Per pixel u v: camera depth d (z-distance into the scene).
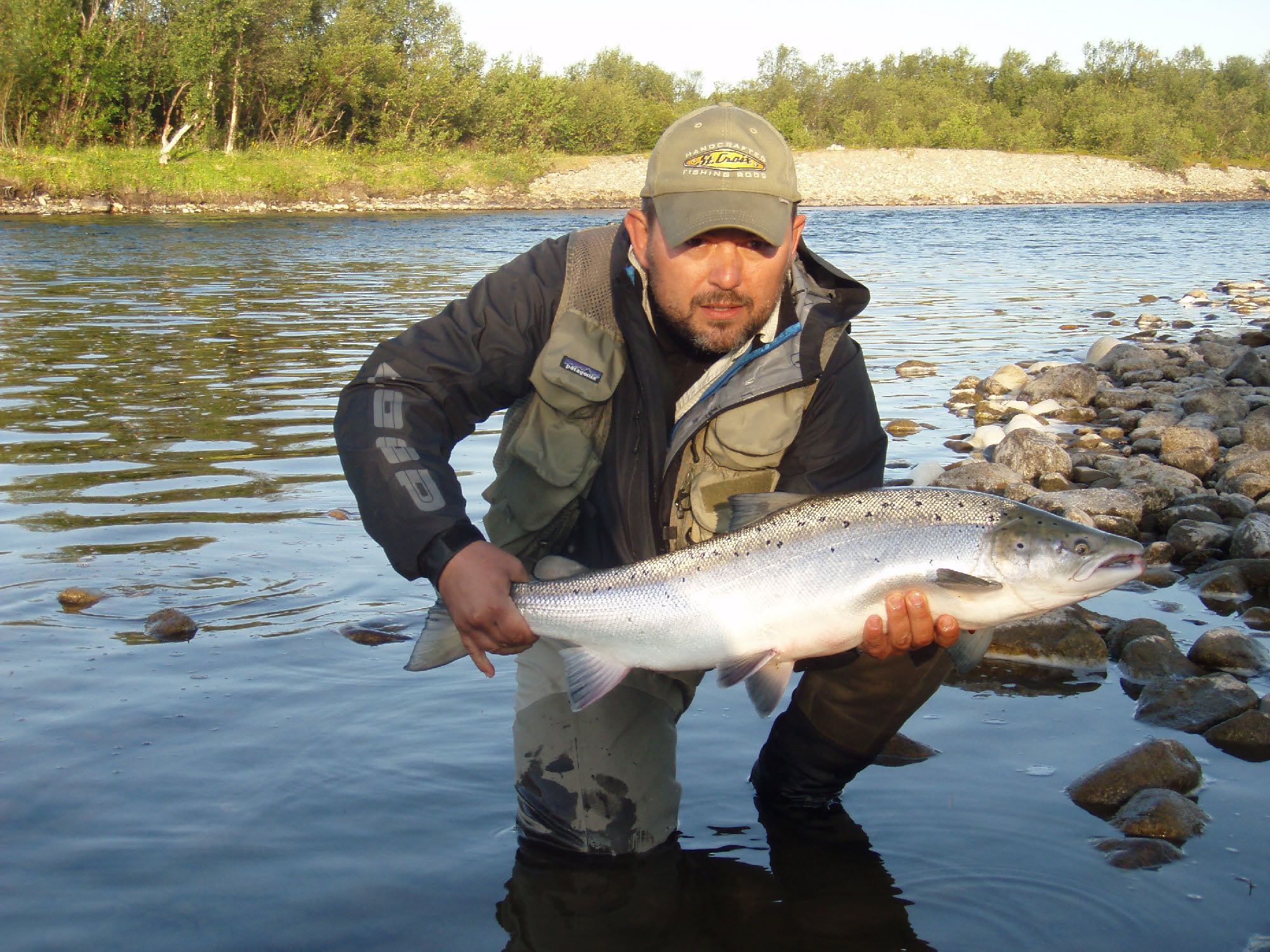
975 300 9.84
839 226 21.02
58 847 1.64
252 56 27.03
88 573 2.74
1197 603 2.70
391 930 1.49
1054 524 1.56
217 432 4.39
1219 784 1.85
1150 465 3.80
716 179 1.49
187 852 1.64
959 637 1.65
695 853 1.69
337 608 2.55
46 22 22.61
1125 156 44.50
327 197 24.95
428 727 2.02
